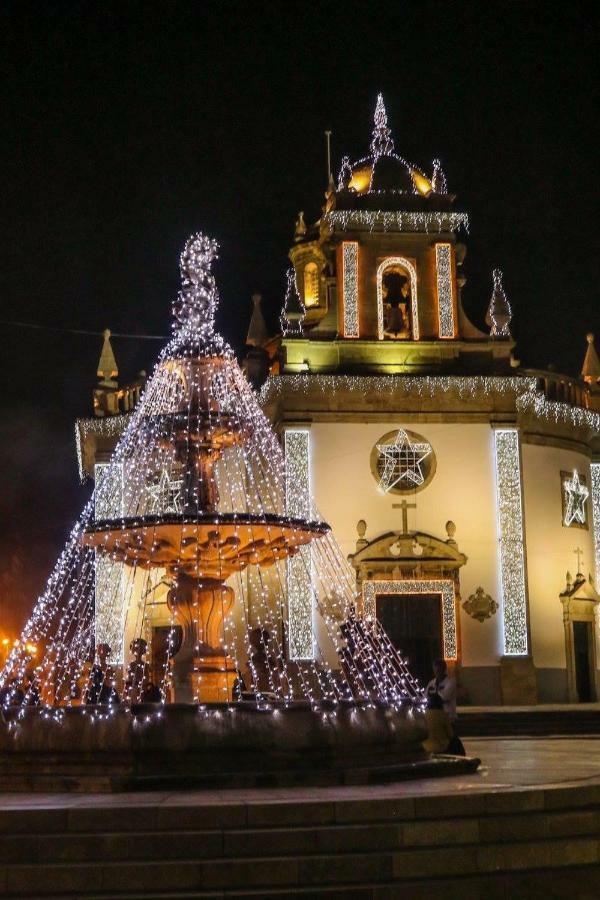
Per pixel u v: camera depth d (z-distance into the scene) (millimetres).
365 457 36906
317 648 35562
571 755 21281
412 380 37188
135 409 40375
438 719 18625
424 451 37188
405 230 38469
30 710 15797
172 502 36312
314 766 15430
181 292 25172
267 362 40406
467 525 37062
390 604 36344
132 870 11711
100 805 12727
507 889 12031
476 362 38000
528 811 13508
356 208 38406
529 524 38656
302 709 15609
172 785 14633
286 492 36188
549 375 40781
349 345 37469
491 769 17609
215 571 21328
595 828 13414
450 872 12234
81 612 42531
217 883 11742
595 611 40250
